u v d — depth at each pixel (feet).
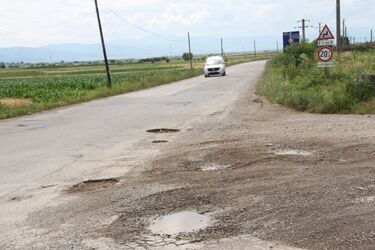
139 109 58.54
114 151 30.99
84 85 131.44
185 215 17.49
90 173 24.99
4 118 57.47
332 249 13.89
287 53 145.69
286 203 18.01
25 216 18.34
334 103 44.50
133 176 23.75
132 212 18.12
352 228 15.31
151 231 16.11
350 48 216.54
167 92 87.45
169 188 21.02
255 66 214.69
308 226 15.69
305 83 65.41
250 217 16.85
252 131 35.68
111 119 49.60
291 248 14.14
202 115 48.19
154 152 29.76
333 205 17.49
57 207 19.29
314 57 120.06
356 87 45.80
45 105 69.26
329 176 21.35
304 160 24.90
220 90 83.56
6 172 26.35
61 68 438.40
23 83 162.81
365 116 40.50
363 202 17.69
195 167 24.82
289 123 38.96
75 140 36.60
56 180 23.91
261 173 22.68
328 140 29.81
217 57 147.54
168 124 42.86
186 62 427.74
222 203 18.54
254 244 14.58
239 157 26.53
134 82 118.21
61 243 15.42
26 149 33.73
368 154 25.26
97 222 17.24
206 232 15.78
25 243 15.56
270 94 62.49
